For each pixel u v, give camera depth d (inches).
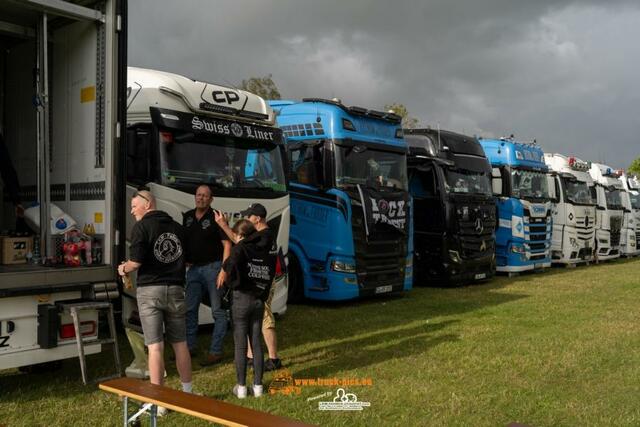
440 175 598.9
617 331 379.2
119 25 254.2
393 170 508.1
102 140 257.0
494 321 412.5
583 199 863.7
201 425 209.5
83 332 242.1
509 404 239.9
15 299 227.0
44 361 232.7
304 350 323.9
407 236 510.3
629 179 1133.7
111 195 252.7
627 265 904.9
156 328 223.0
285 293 385.1
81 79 267.1
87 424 209.0
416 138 621.0
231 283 241.9
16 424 207.3
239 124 354.9
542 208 743.1
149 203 229.6
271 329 281.4
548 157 858.8
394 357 309.7
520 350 326.0
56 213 261.9
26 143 301.9
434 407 235.6
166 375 272.4
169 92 321.1
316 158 468.1
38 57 264.7
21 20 276.1
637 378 277.0
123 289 276.1
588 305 486.9
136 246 220.2
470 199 616.7
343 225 458.6
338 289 457.1
